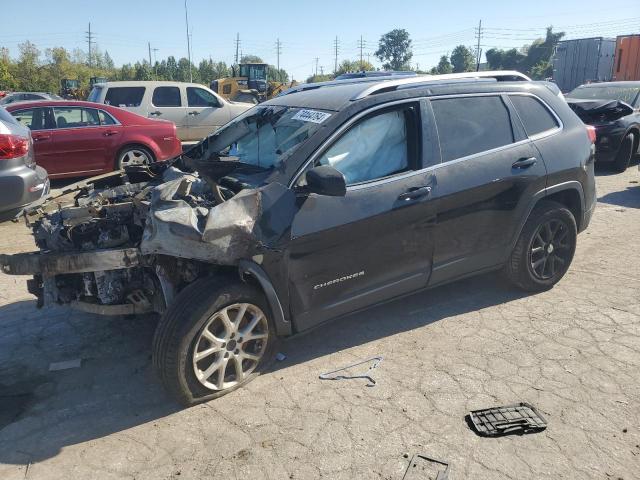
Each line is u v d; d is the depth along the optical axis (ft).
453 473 8.73
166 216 9.92
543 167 14.21
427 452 9.23
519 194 13.85
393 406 10.52
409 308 14.80
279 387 11.29
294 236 10.91
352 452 9.32
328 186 10.30
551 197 15.07
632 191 28.68
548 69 267.39
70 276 11.48
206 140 15.34
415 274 12.84
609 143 32.55
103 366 12.44
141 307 11.60
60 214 11.97
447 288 16.05
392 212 11.93
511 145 13.88
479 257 13.82
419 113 12.64
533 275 15.01
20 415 10.71
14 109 29.58
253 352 11.55
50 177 30.40
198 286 10.48
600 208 25.16
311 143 11.47
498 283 16.10
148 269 11.41
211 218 10.02
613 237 20.58
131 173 14.89
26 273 10.36
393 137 12.34
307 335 13.47
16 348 13.30
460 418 10.09
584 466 8.80
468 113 13.43
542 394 10.71
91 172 31.27
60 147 30.12
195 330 10.21
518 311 14.37
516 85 14.65
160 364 10.20
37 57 223.30
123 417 10.56
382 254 12.12
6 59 203.31
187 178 11.78
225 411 10.57
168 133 32.78
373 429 9.88
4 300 15.99
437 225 12.71
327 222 11.23
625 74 61.93
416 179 12.31
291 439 9.70
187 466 9.16
